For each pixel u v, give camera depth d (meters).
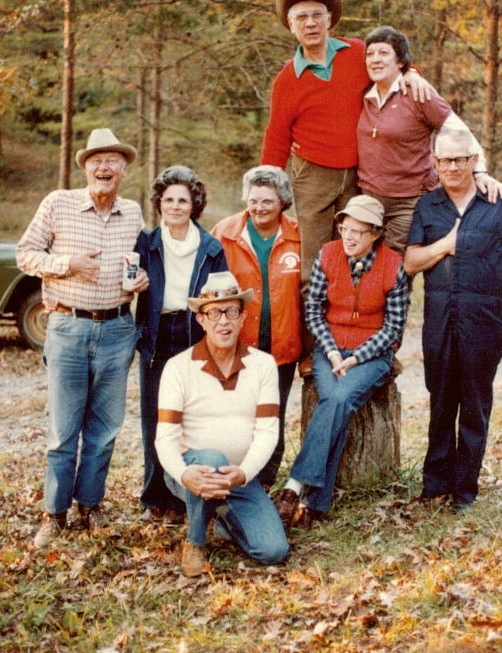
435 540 4.29
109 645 3.68
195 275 4.62
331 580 4.08
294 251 4.88
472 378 4.49
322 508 4.62
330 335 4.71
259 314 4.86
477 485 4.71
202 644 3.62
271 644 3.54
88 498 4.81
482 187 4.43
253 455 4.26
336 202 4.88
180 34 13.95
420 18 11.96
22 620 3.88
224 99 15.39
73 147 20.42
